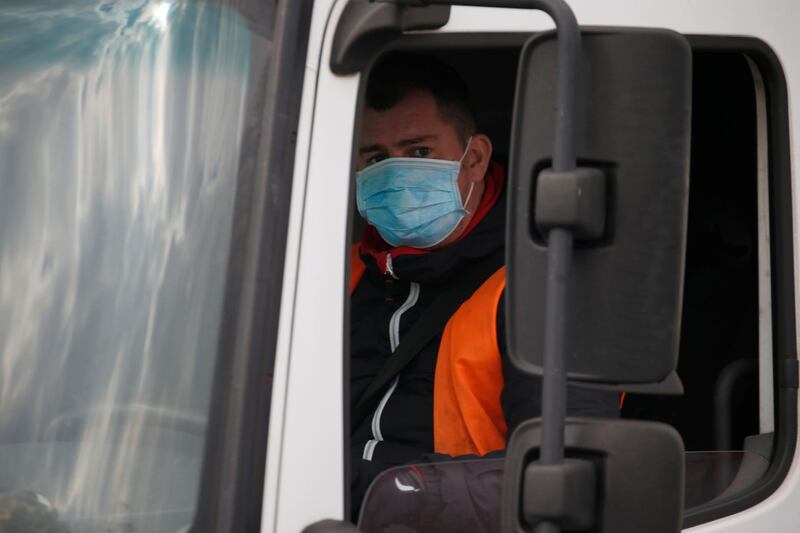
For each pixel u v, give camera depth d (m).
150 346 6.60
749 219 9.48
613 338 5.89
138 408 6.57
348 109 6.87
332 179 6.76
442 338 9.22
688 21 8.34
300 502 6.43
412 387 9.23
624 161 5.93
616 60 5.95
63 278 6.74
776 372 8.58
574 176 5.79
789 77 8.61
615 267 5.90
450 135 9.30
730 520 8.16
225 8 6.90
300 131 6.73
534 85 6.02
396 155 9.16
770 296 8.72
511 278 6.02
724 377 9.45
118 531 6.46
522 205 6.01
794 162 8.61
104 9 7.02
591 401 8.26
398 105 9.17
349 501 6.61
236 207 6.62
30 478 6.55
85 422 6.59
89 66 6.95
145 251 6.72
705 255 10.09
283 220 6.60
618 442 5.98
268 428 6.41
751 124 9.22
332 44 6.87
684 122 5.91
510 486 6.05
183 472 6.41
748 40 8.49
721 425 9.37
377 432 9.13
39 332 6.70
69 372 6.65
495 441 8.95
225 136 6.74
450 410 9.01
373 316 9.67
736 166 9.58
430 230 9.12
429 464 7.59
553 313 5.84
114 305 6.69
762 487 8.31
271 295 6.50
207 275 6.59
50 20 7.02
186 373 6.52
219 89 6.81
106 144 6.86
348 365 6.68
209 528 6.31
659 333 5.88
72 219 6.79
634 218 5.90
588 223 5.84
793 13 8.65
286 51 6.73
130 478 6.49
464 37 7.45
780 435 8.48
